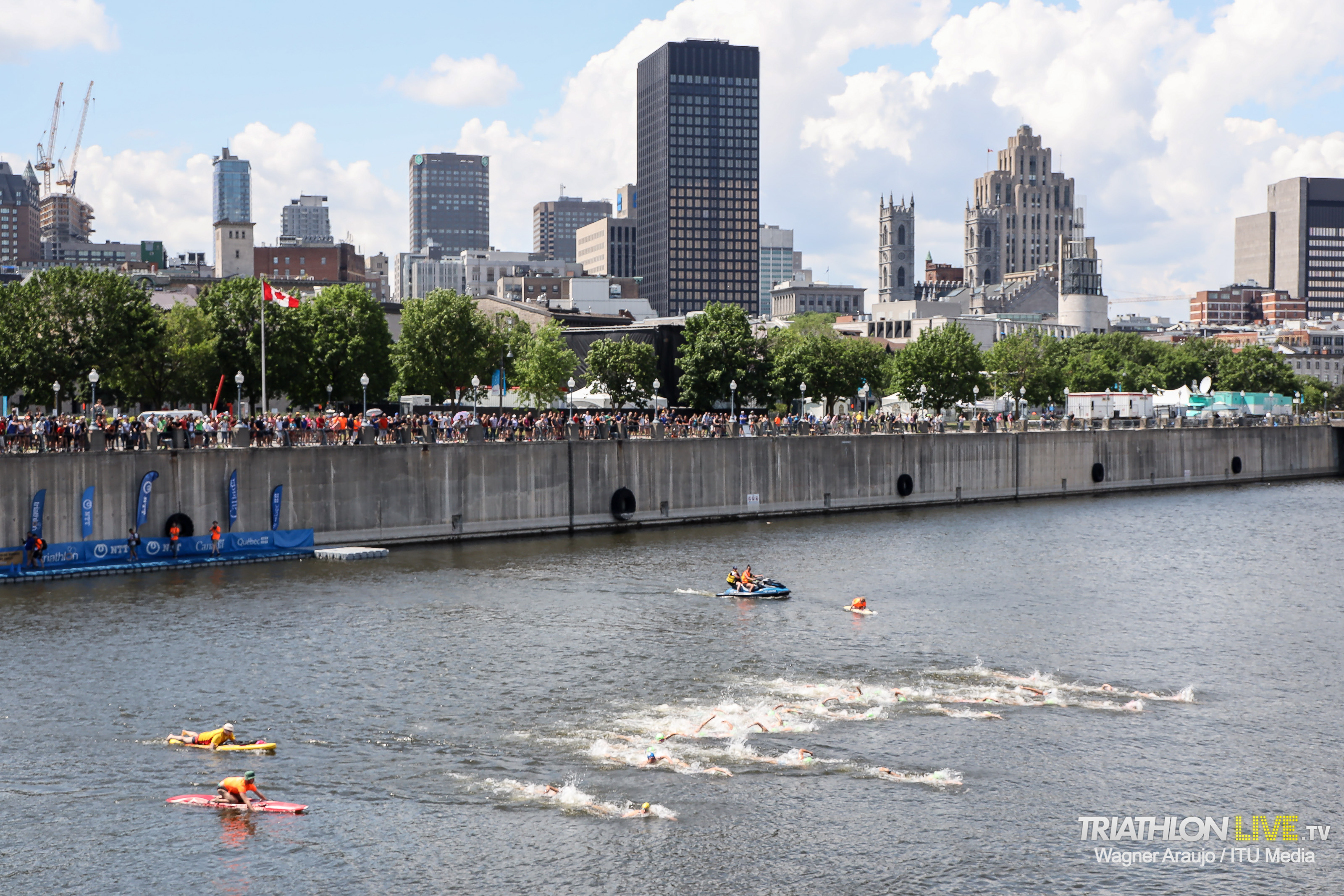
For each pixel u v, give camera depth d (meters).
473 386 147.38
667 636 70.31
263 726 53.81
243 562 91.88
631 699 58.03
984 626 74.00
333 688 59.25
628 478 116.56
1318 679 62.62
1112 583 89.25
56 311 124.50
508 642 68.38
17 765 49.28
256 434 96.62
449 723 54.41
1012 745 52.19
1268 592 85.94
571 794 46.69
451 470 104.81
